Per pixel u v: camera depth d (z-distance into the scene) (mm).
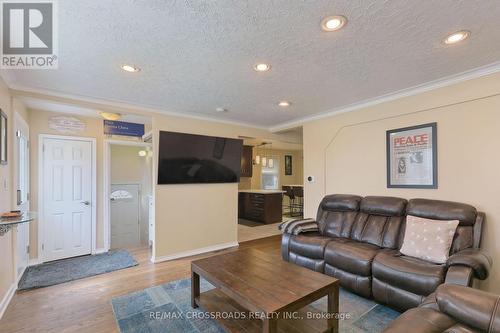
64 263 3588
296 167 9688
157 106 3627
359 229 3139
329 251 2750
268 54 2104
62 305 2416
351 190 3691
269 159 8898
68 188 3852
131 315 2240
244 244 4703
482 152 2496
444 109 2762
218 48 2000
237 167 4637
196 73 2471
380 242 2873
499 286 2359
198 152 4098
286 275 2068
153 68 2348
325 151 4055
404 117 3102
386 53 2098
